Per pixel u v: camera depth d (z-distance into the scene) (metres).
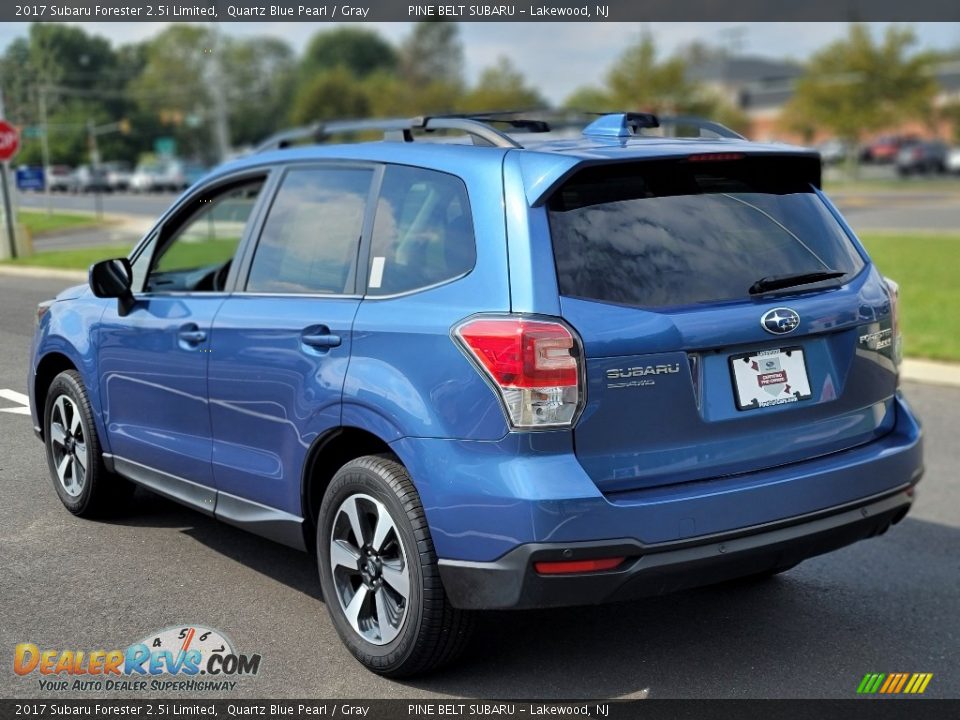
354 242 3.80
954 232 26.00
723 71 108.19
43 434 5.29
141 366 4.55
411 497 3.38
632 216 3.42
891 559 5.03
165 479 4.52
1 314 8.65
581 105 67.12
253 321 3.99
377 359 3.50
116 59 105.62
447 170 3.59
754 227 3.63
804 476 3.47
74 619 3.95
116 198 48.53
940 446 7.11
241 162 4.51
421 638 3.40
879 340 3.83
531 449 3.14
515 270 3.24
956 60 80.44
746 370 3.46
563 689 3.55
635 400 3.24
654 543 3.20
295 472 3.84
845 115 61.50
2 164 16.27
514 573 3.13
